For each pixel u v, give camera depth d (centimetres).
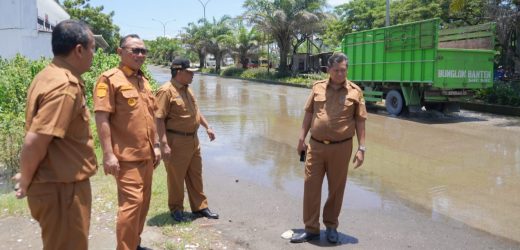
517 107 1393
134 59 374
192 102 486
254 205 563
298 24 3262
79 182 277
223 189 635
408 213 543
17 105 799
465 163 795
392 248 435
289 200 586
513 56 1655
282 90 2566
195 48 5428
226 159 830
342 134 425
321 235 464
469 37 1370
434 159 826
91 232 452
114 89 366
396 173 729
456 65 1273
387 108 1465
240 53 4453
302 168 763
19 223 473
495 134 1080
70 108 260
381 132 1114
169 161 475
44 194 265
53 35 271
